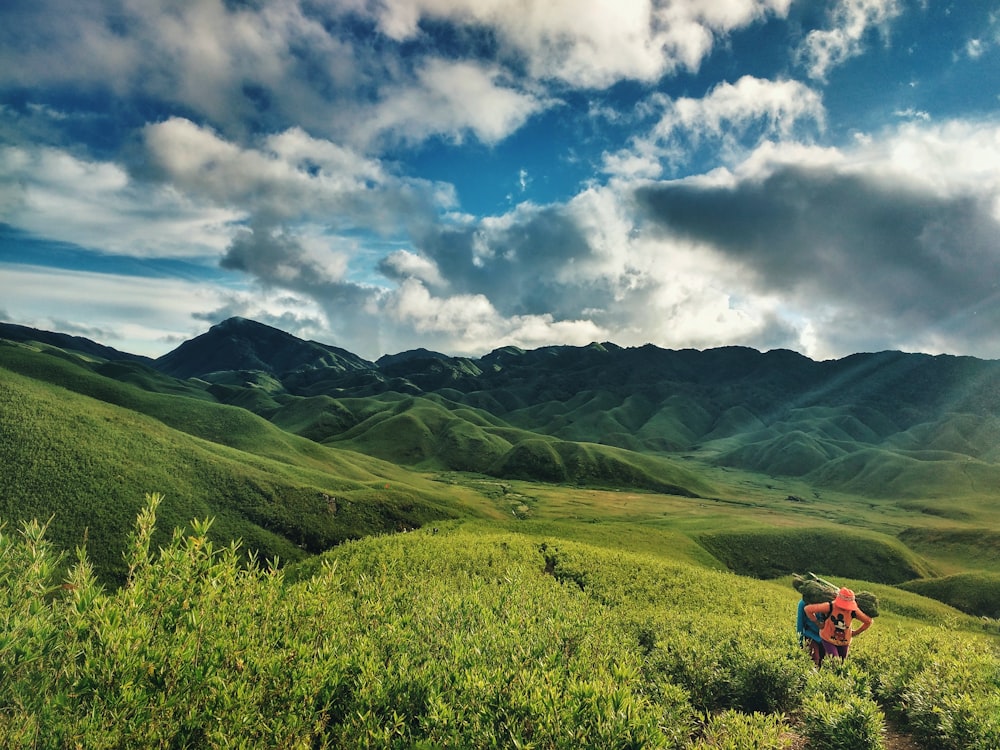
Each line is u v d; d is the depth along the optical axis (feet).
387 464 615.98
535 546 118.21
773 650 38.81
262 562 252.62
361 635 26.20
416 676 22.38
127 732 15.24
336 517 313.53
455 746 18.31
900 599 163.53
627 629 49.55
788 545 322.14
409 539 105.70
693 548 279.28
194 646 18.07
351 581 39.58
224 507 282.56
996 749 26.22
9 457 244.42
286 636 21.39
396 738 19.31
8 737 14.25
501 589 43.45
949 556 354.13
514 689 20.90
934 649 41.98
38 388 319.88
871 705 26.96
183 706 16.90
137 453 292.20
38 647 15.71
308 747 17.02
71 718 15.26
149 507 20.56
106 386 543.39
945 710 29.84
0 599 16.35
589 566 101.09
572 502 510.17
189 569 19.99
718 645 41.65
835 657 38.37
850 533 336.70
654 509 487.61
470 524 215.92
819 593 41.16
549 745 18.29
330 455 543.80
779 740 23.30
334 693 20.66
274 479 323.57
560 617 31.91
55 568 17.97
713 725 25.23
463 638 27.96
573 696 19.97
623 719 18.60
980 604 208.95
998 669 34.96
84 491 242.37
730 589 99.66
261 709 18.38
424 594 43.06
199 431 513.86
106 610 17.03
